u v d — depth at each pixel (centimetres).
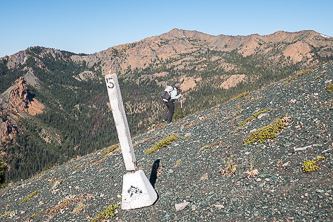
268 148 1246
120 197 1337
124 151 1112
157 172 1489
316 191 841
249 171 1102
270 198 887
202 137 1878
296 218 758
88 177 2019
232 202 932
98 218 1136
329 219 716
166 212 1009
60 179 2314
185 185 1205
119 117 1064
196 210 955
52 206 1606
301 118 1409
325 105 1460
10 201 2209
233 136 1608
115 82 1030
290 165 1035
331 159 961
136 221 1013
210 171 1256
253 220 805
